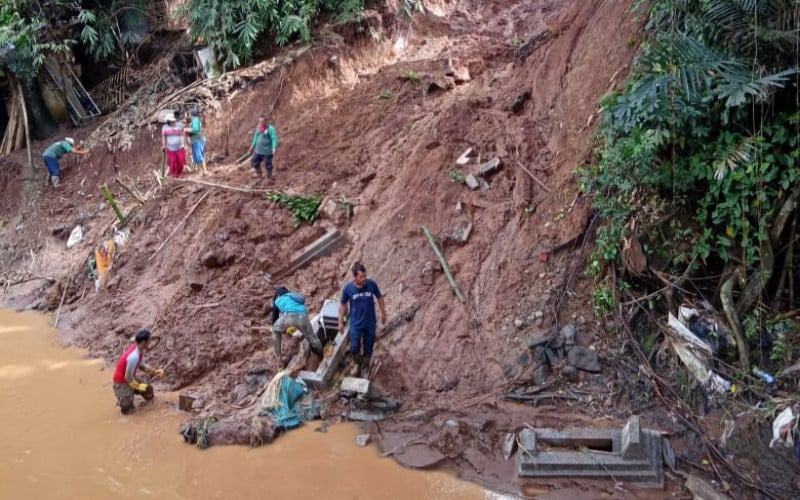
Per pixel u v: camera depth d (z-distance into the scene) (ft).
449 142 36.94
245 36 48.80
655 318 26.63
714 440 23.16
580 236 29.73
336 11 51.72
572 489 22.24
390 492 22.54
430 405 26.66
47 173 51.21
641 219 27.50
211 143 48.01
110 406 29.14
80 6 54.90
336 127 44.65
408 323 30.25
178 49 55.21
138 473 24.29
